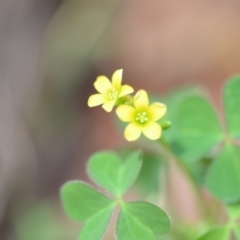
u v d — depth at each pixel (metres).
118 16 0.41
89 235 0.21
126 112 0.21
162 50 0.40
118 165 0.23
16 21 0.40
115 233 0.21
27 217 0.34
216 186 0.23
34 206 0.34
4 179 0.36
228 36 0.39
